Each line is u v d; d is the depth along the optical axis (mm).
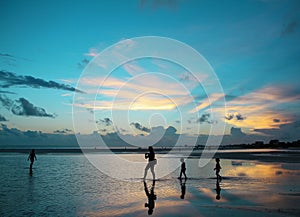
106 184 16938
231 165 30562
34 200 12023
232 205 10633
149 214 9500
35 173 23281
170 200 11867
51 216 9312
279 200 11430
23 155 58219
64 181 18281
